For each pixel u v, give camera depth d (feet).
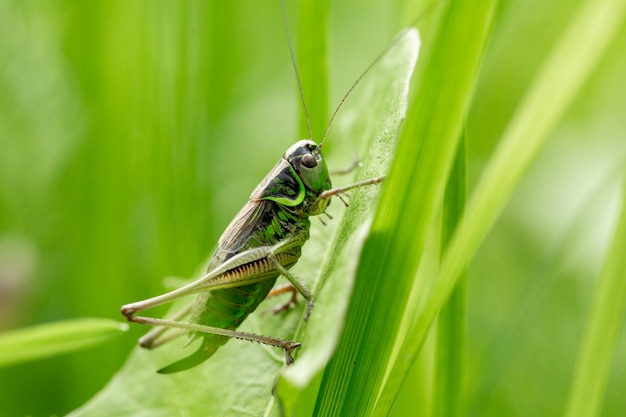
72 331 0.45
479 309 0.56
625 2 0.44
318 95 0.47
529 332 0.54
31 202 0.58
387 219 0.41
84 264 0.56
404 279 0.42
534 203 0.58
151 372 0.46
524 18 0.60
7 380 0.54
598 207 0.56
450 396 0.44
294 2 0.64
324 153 0.49
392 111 0.43
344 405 0.42
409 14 0.47
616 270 0.43
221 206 0.58
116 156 0.56
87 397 0.54
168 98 0.55
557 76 0.44
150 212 0.55
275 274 0.47
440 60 0.41
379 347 0.42
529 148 0.43
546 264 0.51
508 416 0.52
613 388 0.53
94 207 0.56
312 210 0.46
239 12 0.59
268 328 0.46
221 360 0.45
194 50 0.56
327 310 0.39
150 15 0.55
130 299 0.55
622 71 0.61
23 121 0.58
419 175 0.41
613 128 0.60
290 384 0.38
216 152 0.57
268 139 0.61
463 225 0.42
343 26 0.66
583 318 0.55
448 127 0.41
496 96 0.60
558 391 0.53
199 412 0.45
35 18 0.59
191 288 0.46
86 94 0.58
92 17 0.57
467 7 0.41
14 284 0.57
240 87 0.60
